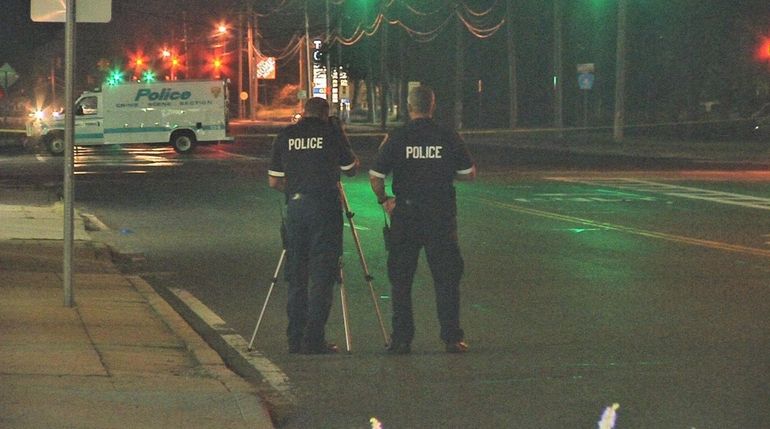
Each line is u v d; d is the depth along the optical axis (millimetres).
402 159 14281
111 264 23625
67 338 14977
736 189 42688
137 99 71875
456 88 108750
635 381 12969
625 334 15930
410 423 11289
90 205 37312
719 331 16078
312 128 14641
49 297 18438
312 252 14703
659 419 11305
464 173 14461
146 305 18234
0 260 22828
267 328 16703
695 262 23266
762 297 18984
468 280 21000
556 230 29188
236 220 32594
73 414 10984
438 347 15203
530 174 51531
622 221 31359
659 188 43188
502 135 101188
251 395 12086
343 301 14977
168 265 23672
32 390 11875
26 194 41156
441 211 14375
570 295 19328
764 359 14164
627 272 21938
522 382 13000
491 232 28766
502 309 18031
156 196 40750
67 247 17375
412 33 122312
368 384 13000
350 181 47656
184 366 13680
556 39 89750
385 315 17828
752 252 24781
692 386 12703
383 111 120250
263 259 24438
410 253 14617
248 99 186500
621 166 58188
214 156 69188
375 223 31141
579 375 13328
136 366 13469
